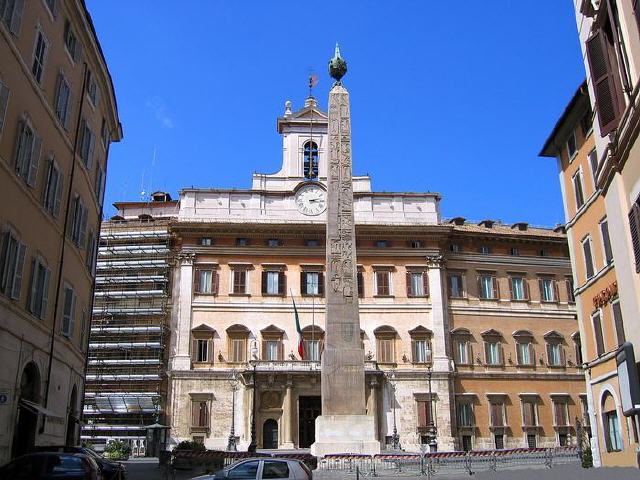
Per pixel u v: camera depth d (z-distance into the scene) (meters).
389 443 52.28
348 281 33.69
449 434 54.03
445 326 57.34
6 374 20.09
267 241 58.22
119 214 65.81
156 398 54.28
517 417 56.62
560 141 30.11
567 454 42.03
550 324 60.09
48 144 23.56
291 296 56.75
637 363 17.45
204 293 56.53
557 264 61.94
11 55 19.67
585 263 27.59
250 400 53.00
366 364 54.34
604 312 25.61
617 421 24.09
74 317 27.80
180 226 57.44
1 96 19.02
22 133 20.77
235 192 59.16
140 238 59.50
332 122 37.47
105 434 54.38
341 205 35.38
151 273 58.84
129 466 36.78
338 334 32.72
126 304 58.03
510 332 59.00
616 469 21.72
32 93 21.61
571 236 29.16
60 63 24.61
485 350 57.94
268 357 55.09
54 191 24.27
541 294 60.81
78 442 29.27
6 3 19.28
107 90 31.31
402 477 28.69
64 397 26.70
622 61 16.89
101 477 18.67
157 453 47.78
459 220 64.69
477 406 56.19
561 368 58.81
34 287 22.23
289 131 62.22
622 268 18.56
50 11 23.16
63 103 25.02
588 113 27.03
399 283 58.06
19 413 21.95
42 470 16.31
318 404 53.88
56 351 25.22
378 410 54.09
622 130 17.03
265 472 17.70
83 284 29.70
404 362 55.88
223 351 55.06
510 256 61.19
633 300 17.80
